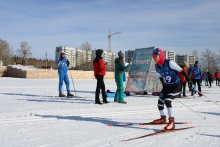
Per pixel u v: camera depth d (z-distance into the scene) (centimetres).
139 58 1292
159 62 493
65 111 692
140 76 1259
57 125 522
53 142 399
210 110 764
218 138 436
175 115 668
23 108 735
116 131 479
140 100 1019
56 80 2744
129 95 1245
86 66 6156
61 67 1078
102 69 859
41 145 381
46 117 601
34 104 831
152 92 1245
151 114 677
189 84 509
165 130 475
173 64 486
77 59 6538
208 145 392
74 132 466
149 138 431
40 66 6175
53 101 924
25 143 391
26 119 573
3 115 613
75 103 875
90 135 446
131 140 417
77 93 1292
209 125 543
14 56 6412
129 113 687
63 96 1093
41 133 454
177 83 505
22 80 2625
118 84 905
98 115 646
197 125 542
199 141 415
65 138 423
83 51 6347
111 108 769
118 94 910
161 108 540
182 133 470
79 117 613
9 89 1440
